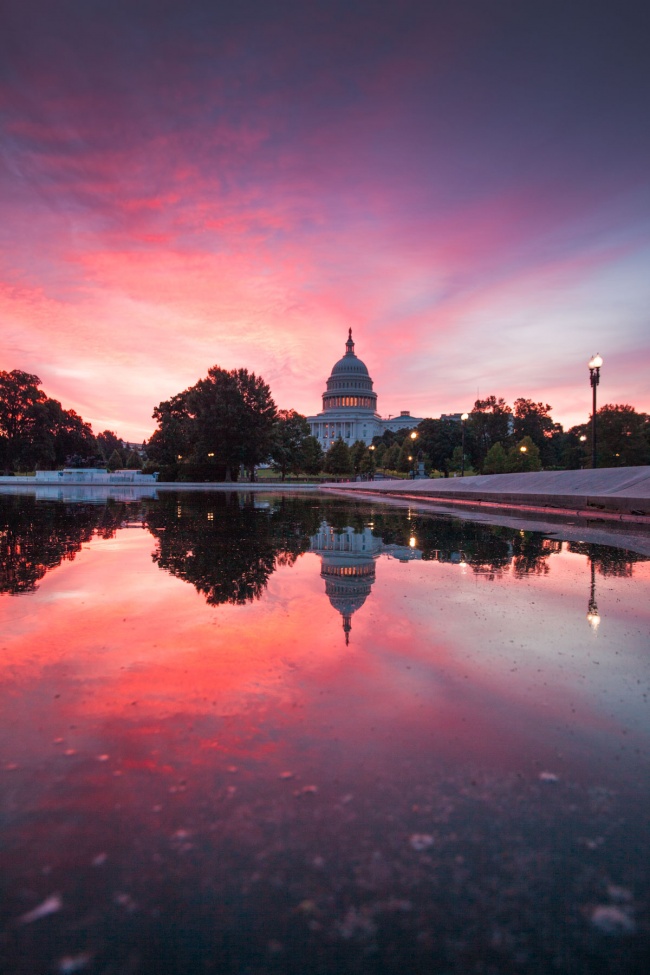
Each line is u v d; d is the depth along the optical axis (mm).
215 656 3230
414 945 1324
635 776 2027
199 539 9211
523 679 2928
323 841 1681
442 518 13820
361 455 94438
